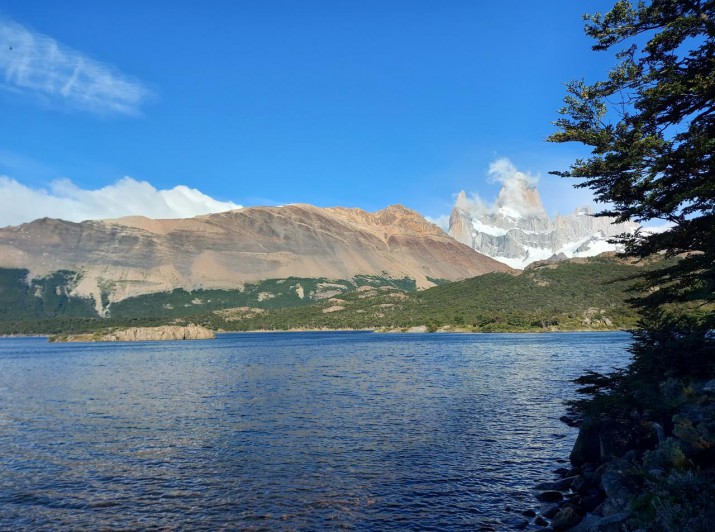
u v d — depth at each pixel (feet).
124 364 318.65
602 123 52.95
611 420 73.41
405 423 113.29
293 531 56.75
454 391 163.53
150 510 64.08
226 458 87.15
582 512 57.93
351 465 81.56
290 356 358.02
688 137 48.16
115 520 61.16
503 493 67.87
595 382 84.99
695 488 35.50
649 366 78.84
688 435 46.57
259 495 68.54
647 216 56.34
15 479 77.66
